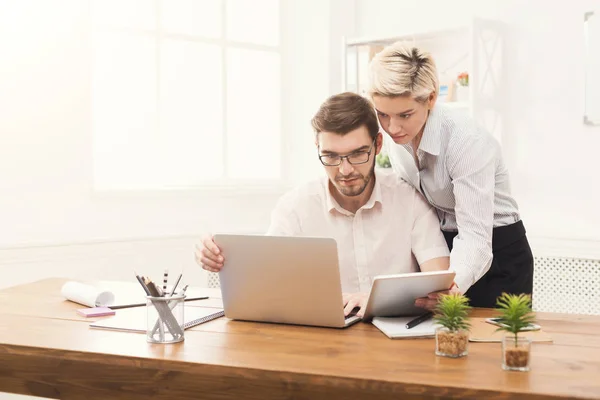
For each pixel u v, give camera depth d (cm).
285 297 189
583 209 350
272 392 151
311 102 425
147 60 388
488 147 219
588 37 344
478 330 181
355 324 193
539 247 361
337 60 416
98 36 373
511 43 366
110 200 369
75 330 189
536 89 360
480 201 212
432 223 229
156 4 390
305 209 232
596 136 345
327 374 147
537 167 362
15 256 338
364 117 201
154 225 384
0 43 333
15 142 339
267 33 427
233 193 409
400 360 156
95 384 167
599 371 147
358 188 206
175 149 400
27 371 173
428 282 183
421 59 203
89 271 360
